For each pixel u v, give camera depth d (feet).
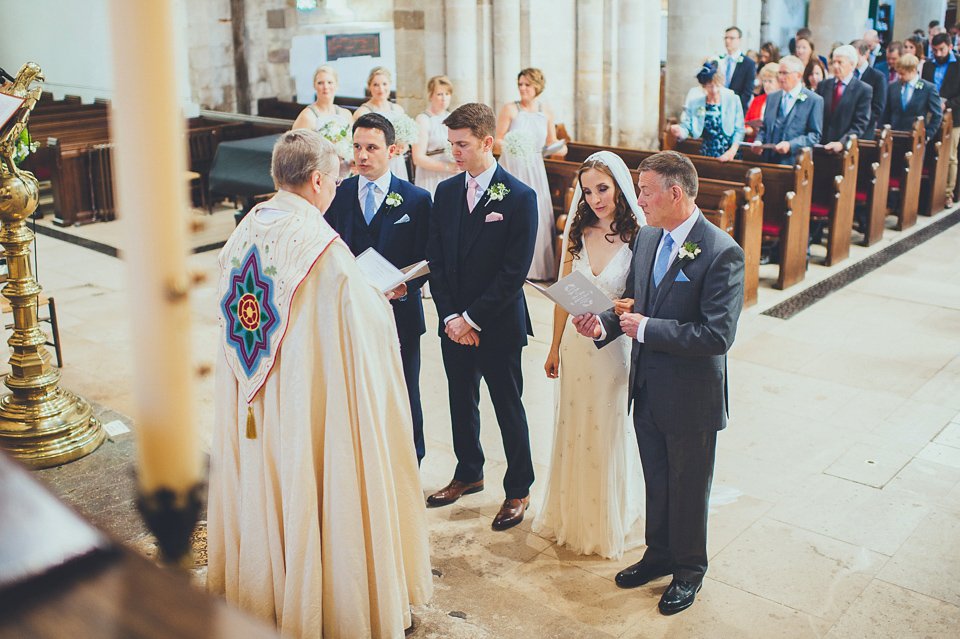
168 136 1.33
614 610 11.00
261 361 8.85
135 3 1.28
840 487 13.93
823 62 37.81
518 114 24.14
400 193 12.75
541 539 12.66
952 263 25.41
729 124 25.45
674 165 9.92
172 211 1.35
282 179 9.00
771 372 18.42
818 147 25.35
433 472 14.79
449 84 23.27
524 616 10.61
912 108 29.37
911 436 15.61
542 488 14.21
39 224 31.63
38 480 1.59
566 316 12.03
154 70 1.30
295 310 8.64
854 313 21.72
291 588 8.93
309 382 8.73
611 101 31.42
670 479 10.66
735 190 21.22
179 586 1.39
